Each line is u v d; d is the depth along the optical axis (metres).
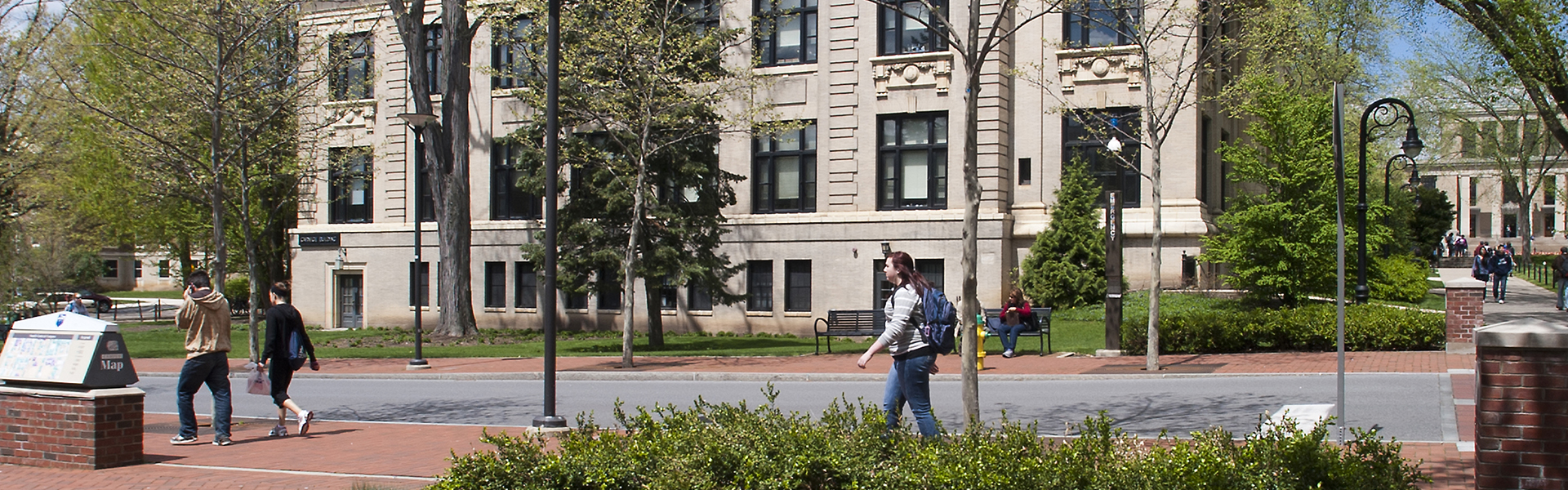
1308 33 22.67
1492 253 39.66
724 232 27.58
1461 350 18.05
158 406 16.17
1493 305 33.28
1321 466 5.64
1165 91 20.86
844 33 30.23
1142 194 28.30
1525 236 53.81
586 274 26.06
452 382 19.73
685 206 26.30
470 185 35.28
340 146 34.03
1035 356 20.75
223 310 11.48
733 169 31.66
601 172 25.22
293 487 8.54
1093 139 27.92
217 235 16.09
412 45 29.48
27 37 23.86
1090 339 23.22
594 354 24.50
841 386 17.20
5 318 30.22
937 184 29.48
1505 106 48.44
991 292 28.44
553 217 12.80
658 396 16.41
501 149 35.09
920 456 6.08
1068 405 13.72
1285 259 23.72
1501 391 6.37
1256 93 21.88
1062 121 28.89
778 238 30.98
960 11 28.78
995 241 28.48
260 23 17.06
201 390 18.77
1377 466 5.81
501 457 6.43
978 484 5.62
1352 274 23.66
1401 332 19.16
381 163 36.59
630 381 19.12
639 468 6.26
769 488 5.92
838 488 6.12
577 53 22.94
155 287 80.38
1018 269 28.88
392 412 14.97
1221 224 26.47
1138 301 26.94
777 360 21.41
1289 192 24.02
